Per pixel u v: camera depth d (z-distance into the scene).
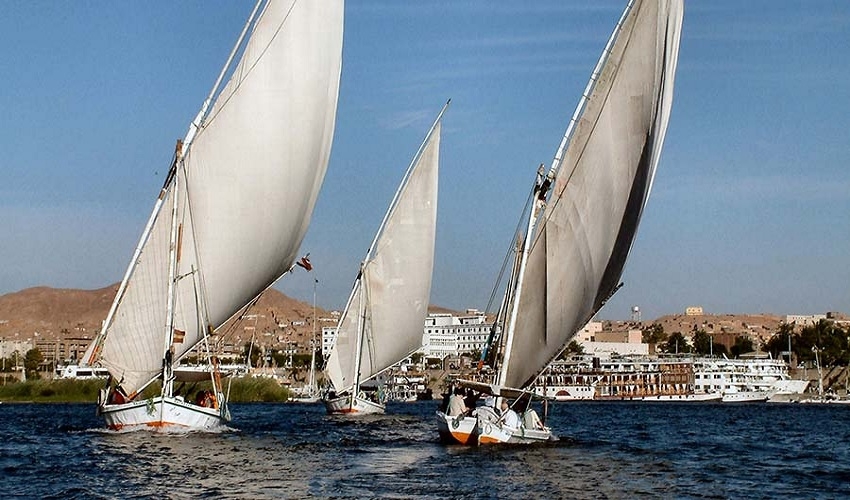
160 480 32.81
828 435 65.75
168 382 47.22
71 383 145.75
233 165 47.78
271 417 78.75
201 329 48.53
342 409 80.56
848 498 31.34
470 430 43.03
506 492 30.78
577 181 40.59
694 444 54.03
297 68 47.97
